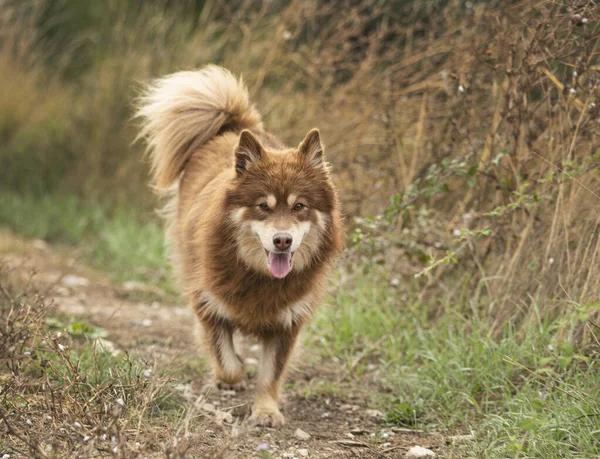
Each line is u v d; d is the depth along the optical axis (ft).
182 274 32.53
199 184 31.58
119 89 64.28
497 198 34.30
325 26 53.72
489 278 32.27
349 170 45.60
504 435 24.47
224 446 21.68
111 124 64.34
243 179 27.37
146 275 48.65
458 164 33.68
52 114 69.10
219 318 28.89
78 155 65.57
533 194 28.94
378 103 44.68
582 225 30.45
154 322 39.04
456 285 35.14
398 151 41.11
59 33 80.18
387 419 27.86
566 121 31.83
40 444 20.31
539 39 31.37
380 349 34.50
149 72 61.93
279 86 56.13
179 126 34.50
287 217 26.58
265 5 53.88
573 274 29.09
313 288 28.50
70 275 46.06
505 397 26.73
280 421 27.20
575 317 26.89
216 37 66.64
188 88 34.96
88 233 57.36
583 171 27.68
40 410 23.56
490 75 37.11
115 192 62.39
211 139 34.71
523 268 32.07
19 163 66.23
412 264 38.47
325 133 48.62
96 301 41.73
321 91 50.24
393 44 48.65
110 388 24.47
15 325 28.22
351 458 24.08
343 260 36.63
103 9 80.79
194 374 32.01
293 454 24.12
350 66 48.93
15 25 70.23
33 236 55.57
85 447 19.17
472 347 30.25
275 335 28.96
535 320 30.17
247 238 27.02
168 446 20.56
